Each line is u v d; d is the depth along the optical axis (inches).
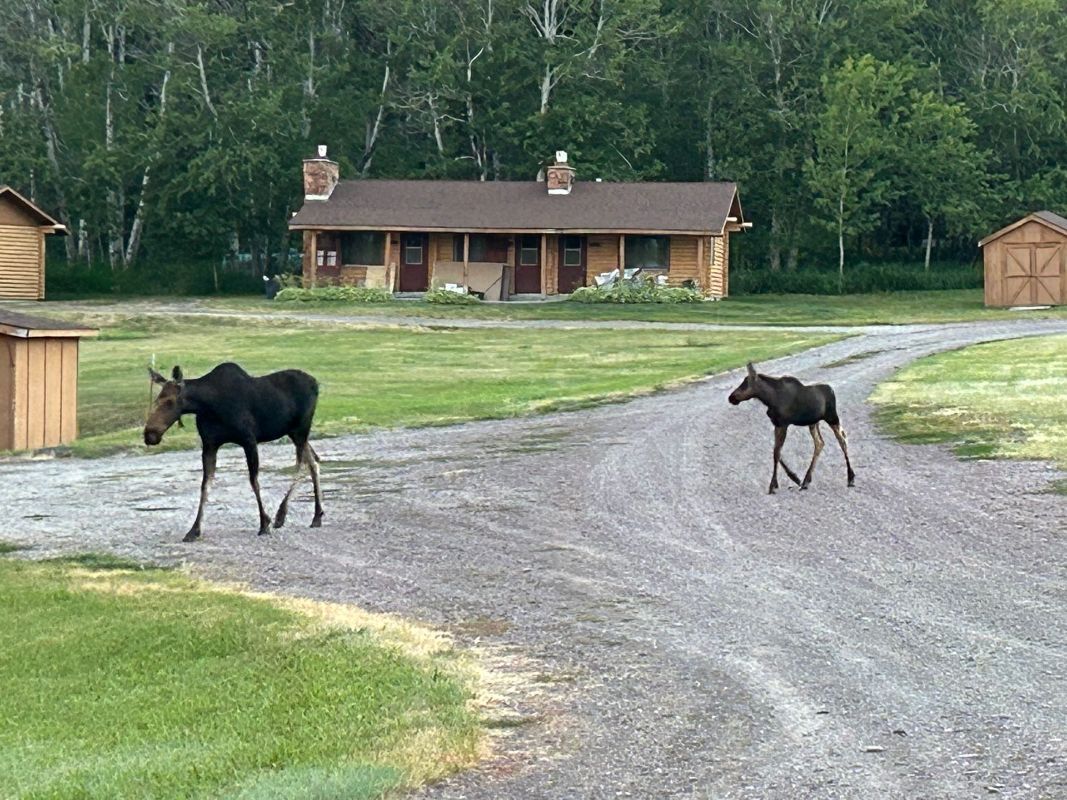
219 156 2652.6
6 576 519.8
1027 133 2940.5
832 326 1807.3
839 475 701.9
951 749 302.7
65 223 2930.6
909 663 372.8
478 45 2928.2
